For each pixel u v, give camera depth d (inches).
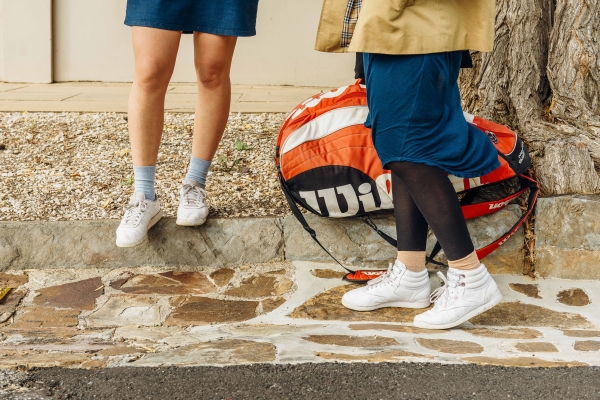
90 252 126.3
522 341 99.3
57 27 277.7
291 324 107.3
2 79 277.4
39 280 121.5
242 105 223.1
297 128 122.8
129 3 114.1
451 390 80.0
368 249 129.6
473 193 125.8
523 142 137.4
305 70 283.3
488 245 123.3
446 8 95.8
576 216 126.2
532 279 126.3
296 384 81.4
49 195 139.9
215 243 128.2
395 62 96.7
